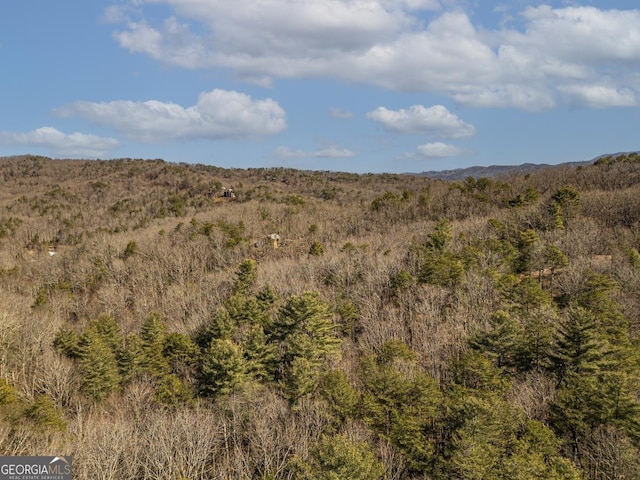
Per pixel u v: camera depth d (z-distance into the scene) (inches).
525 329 1756.9
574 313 1581.0
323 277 2883.9
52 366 1897.1
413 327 2111.2
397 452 1306.6
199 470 1293.1
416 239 3294.8
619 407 1253.7
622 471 1096.8
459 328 1953.7
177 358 2059.5
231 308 2274.9
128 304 3169.3
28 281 3619.6
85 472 1113.4
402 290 2402.8
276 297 2434.8
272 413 1451.8
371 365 1533.0
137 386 1785.2
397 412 1363.2
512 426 1226.0
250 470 1302.9
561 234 2938.0
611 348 1535.4
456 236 3250.5
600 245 2787.9
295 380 1599.4
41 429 1279.5
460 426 1245.7
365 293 2519.7
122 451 1240.8
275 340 1990.7
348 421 1400.1
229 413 1537.9
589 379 1373.0
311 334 1897.1
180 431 1327.5
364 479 1024.2
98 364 1780.3
